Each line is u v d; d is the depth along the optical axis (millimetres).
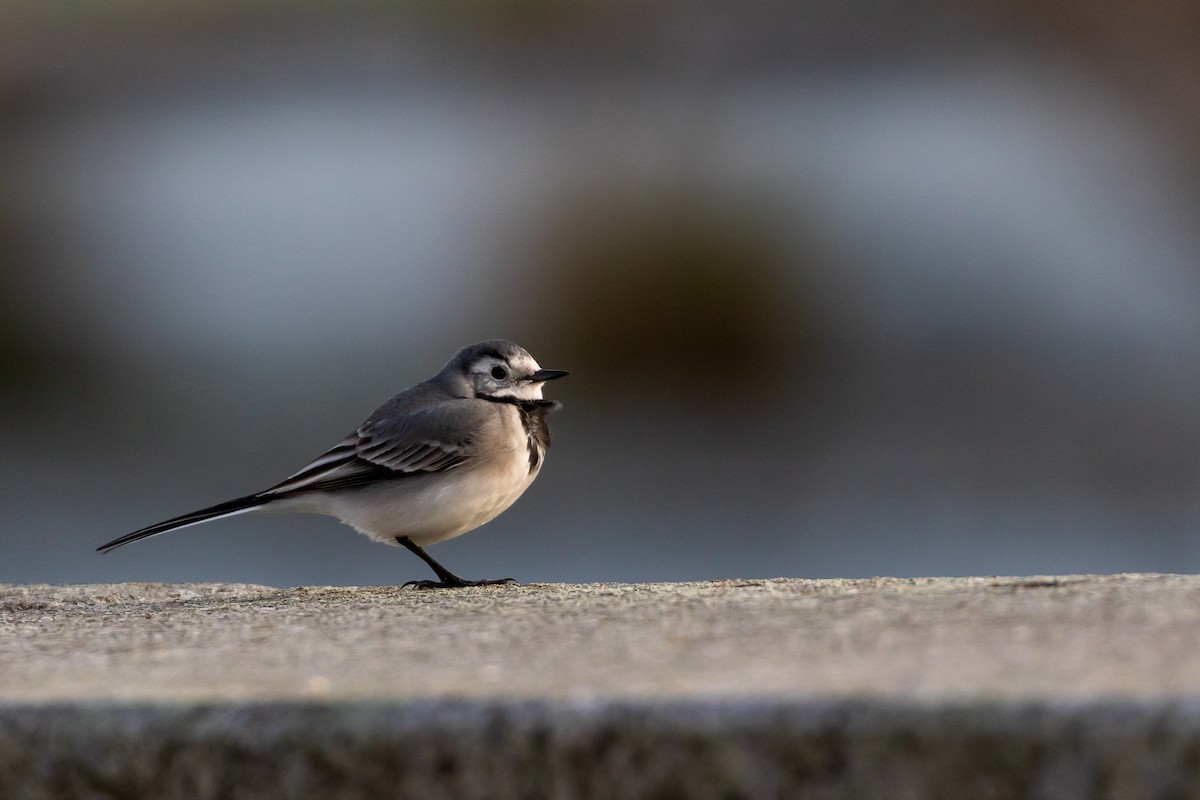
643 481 16344
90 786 3648
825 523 14602
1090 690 3328
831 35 24641
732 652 4035
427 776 3498
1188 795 3133
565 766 3436
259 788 3572
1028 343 19859
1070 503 14688
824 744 3322
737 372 20578
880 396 19094
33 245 23312
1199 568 12914
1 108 27219
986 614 4367
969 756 3254
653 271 21453
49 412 19594
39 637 4988
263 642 4676
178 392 20391
